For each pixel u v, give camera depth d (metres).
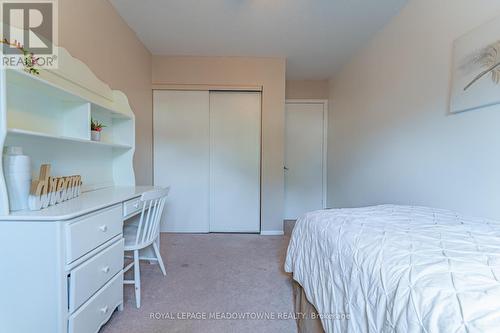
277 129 3.43
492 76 1.41
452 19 1.71
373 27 2.63
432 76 1.90
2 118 1.06
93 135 1.87
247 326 1.56
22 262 1.11
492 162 1.44
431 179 1.92
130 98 2.71
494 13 1.42
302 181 4.37
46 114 1.54
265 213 3.46
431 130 1.92
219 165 3.53
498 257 0.87
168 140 3.44
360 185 3.14
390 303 0.78
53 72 1.51
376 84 2.76
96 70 2.04
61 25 1.63
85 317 1.25
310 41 2.96
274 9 2.33
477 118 1.53
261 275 2.23
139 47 2.93
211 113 3.50
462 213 1.59
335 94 4.01
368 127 2.94
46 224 1.10
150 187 2.26
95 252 1.34
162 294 1.89
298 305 1.66
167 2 2.23
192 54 3.32
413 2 2.13
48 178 1.33
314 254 1.47
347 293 1.04
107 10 2.20
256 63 3.40
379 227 1.25
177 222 3.50
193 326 1.54
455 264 0.82
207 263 2.47
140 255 2.48
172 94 3.42
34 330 1.12
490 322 0.57
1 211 1.09
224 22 2.56
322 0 2.19
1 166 1.08
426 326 0.64
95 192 1.91
